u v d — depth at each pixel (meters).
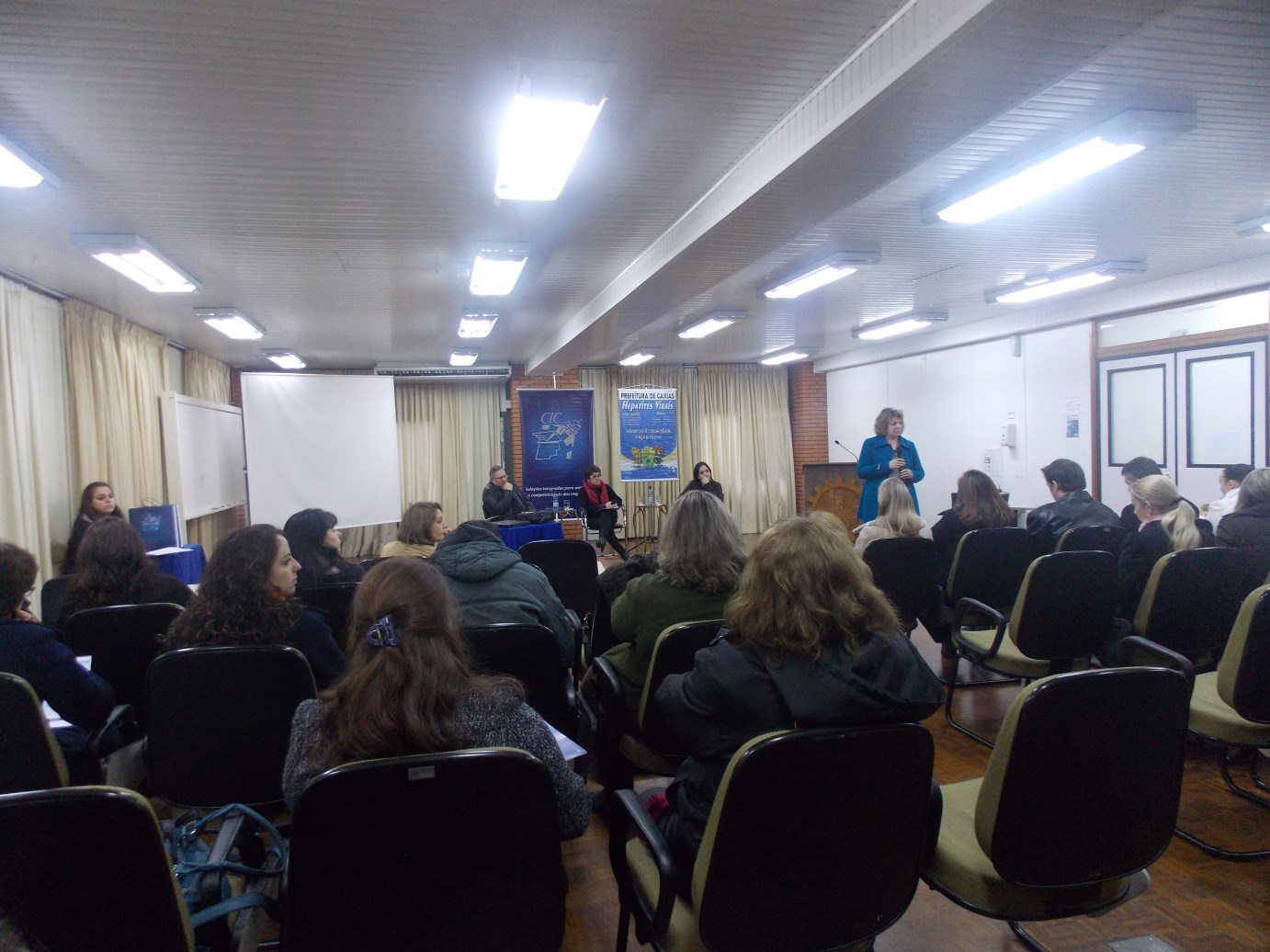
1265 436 5.11
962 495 3.83
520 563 2.38
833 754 1.16
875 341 8.81
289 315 6.14
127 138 2.71
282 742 1.81
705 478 8.30
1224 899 2.00
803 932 1.24
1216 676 2.42
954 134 2.53
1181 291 5.55
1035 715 1.27
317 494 7.86
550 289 5.58
